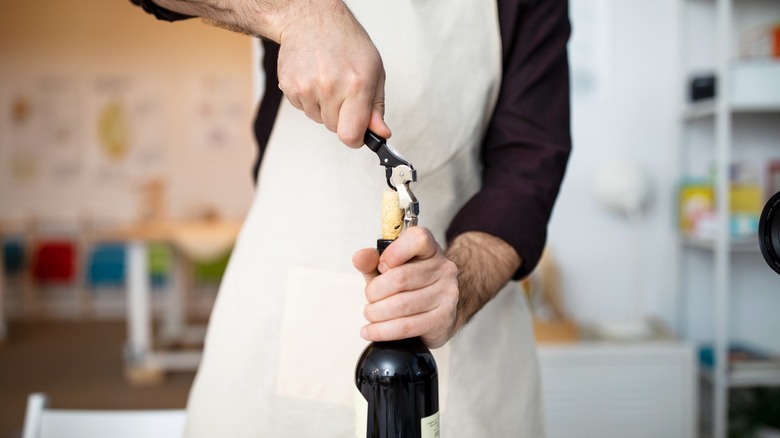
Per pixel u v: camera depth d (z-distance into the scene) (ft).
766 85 6.46
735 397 7.54
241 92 19.33
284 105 2.78
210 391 2.77
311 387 2.69
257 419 2.69
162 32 19.04
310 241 2.65
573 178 7.89
